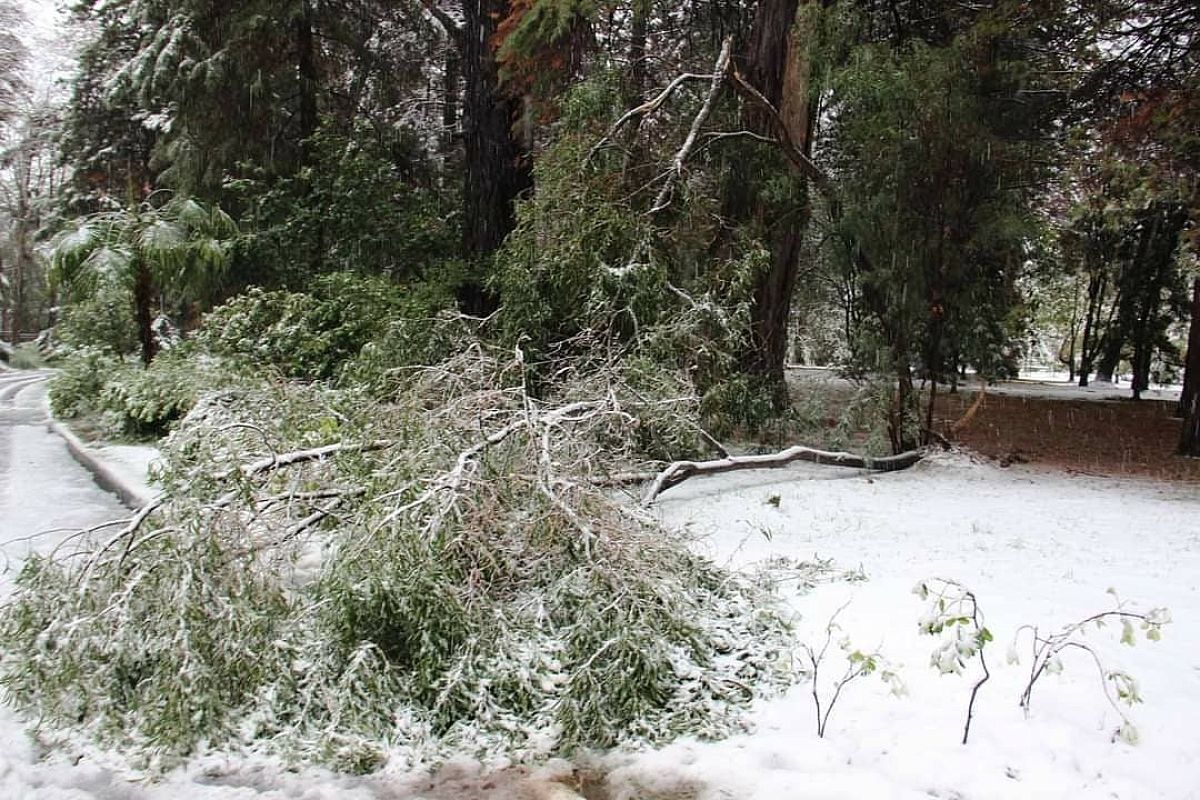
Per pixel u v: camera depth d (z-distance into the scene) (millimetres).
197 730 3424
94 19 21516
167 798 3129
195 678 3430
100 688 3602
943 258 10492
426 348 8352
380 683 3496
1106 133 12422
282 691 3576
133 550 3980
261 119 16812
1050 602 4668
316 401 6031
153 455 10180
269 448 4914
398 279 14312
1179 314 23188
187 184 16453
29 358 33688
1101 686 3555
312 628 3848
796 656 3967
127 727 3553
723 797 2986
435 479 4172
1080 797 2811
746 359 10945
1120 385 33875
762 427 10633
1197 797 2795
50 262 13328
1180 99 10688
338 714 3398
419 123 19344
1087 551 6074
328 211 14500
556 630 3988
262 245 14484
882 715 3428
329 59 18609
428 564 3758
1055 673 3525
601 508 4398
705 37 13891
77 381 14109
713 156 11016
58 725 3613
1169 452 12812
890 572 5367
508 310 8523
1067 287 29922
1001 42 11156
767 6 11547
